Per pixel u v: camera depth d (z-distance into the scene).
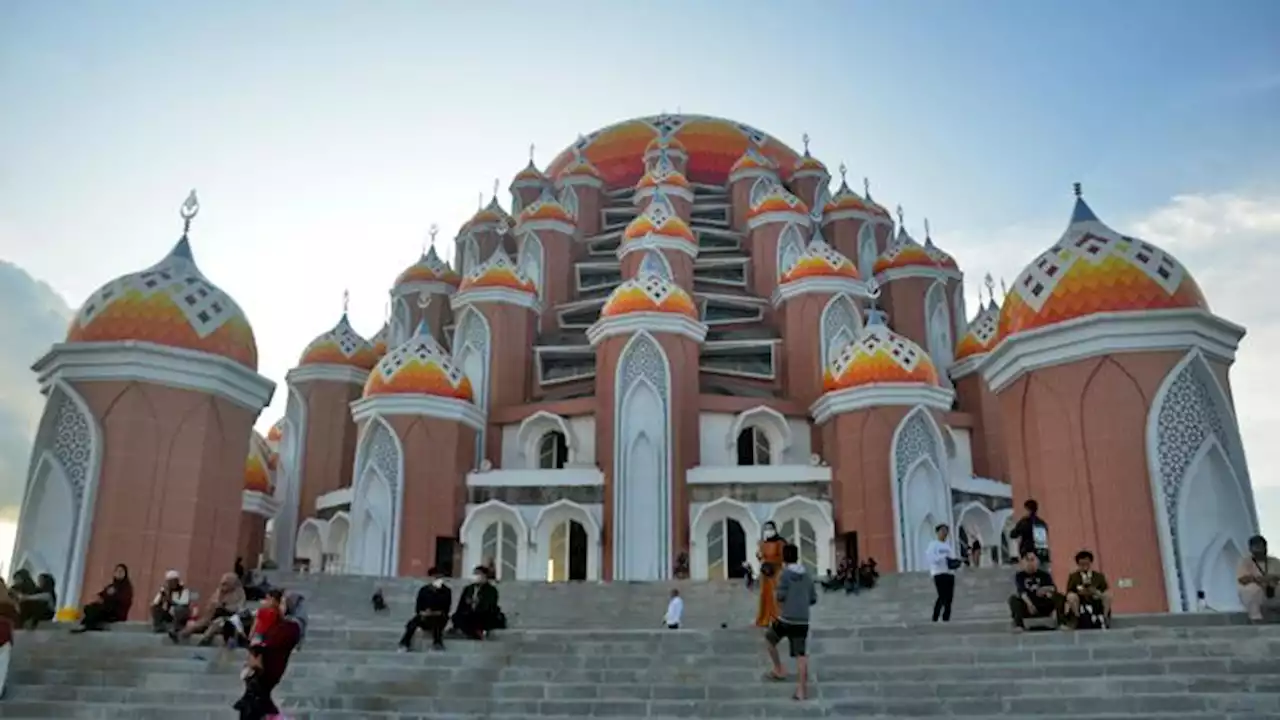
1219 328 19.56
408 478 34.94
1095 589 13.66
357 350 45.31
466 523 35.00
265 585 19.83
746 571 28.16
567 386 42.12
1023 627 13.85
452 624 16.03
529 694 12.98
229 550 23.16
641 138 56.78
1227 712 10.68
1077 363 19.72
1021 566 14.62
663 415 35.62
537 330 44.69
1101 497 18.97
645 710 12.18
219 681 13.77
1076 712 11.13
